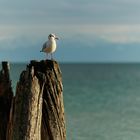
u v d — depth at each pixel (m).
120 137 49.47
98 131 52.72
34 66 20.64
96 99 90.31
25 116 19.45
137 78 180.12
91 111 70.69
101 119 62.19
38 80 20.08
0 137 21.00
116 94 102.69
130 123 59.19
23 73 20.16
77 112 68.75
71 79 166.75
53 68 20.62
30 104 19.55
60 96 20.62
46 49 24.47
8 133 20.31
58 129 20.19
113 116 65.81
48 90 20.28
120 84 138.00
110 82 148.88
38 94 19.84
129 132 52.53
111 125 57.03
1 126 21.12
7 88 21.67
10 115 20.33
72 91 108.56
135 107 78.31
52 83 20.42
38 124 19.67
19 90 19.89
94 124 57.47
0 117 21.22
